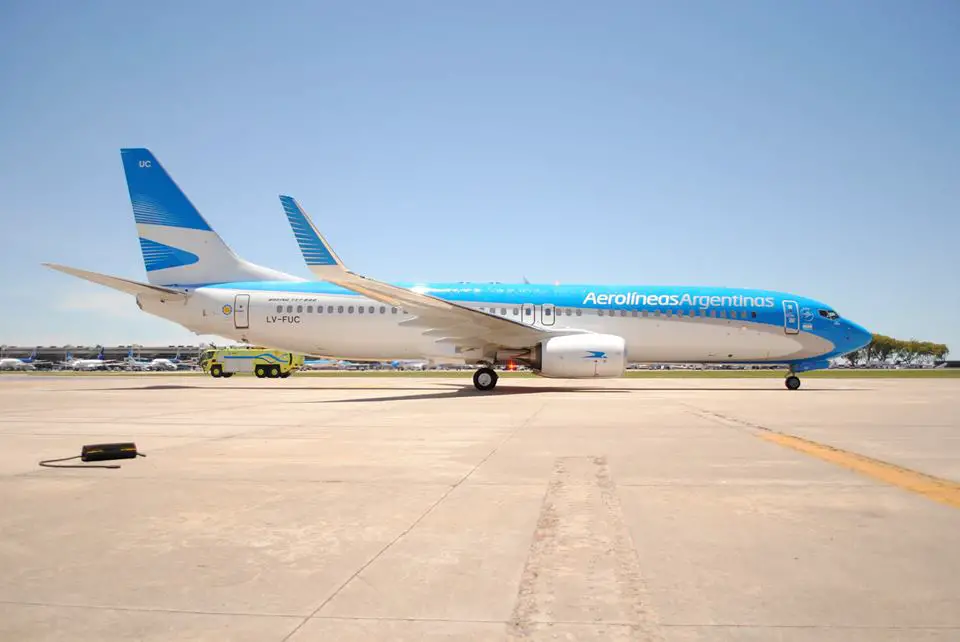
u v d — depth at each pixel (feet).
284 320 88.74
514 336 79.87
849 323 88.84
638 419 44.68
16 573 14.15
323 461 28.19
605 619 11.61
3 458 29.30
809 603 12.25
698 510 19.25
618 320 86.74
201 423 44.06
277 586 13.30
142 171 91.09
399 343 87.04
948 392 79.00
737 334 87.15
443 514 19.01
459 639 10.84
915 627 11.21
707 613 11.84
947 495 21.06
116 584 13.46
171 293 89.56
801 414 47.96
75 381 130.21
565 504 20.13
